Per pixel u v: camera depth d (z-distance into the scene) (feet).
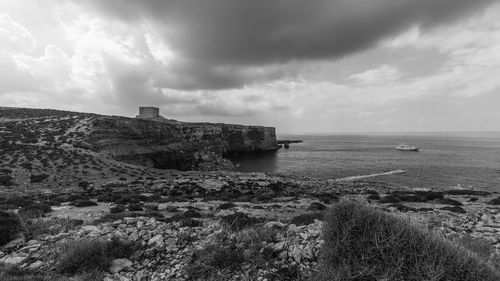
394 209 54.34
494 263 19.43
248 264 21.01
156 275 20.63
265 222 35.45
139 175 138.72
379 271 16.01
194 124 371.56
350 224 18.21
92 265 21.31
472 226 36.17
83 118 214.28
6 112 220.43
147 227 31.22
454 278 15.08
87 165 133.28
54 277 19.61
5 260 22.54
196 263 21.58
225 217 38.47
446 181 184.03
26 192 84.53
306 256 21.34
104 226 32.09
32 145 142.51
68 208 55.72
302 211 55.77
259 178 156.76
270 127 547.90
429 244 16.38
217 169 277.44
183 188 110.83
